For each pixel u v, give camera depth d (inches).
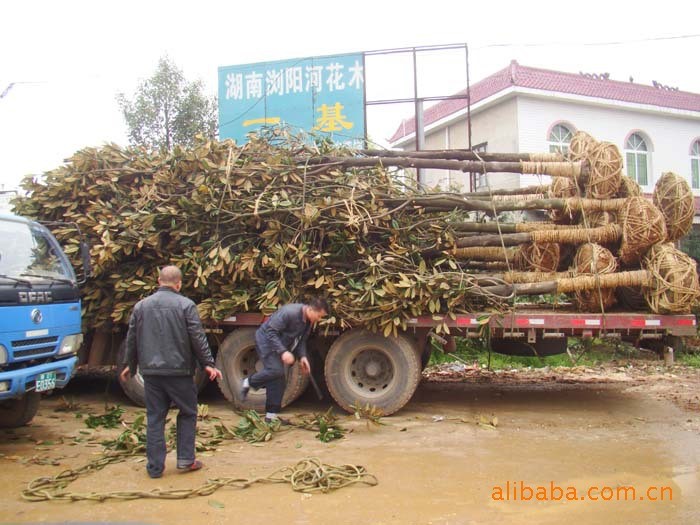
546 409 288.5
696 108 715.4
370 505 162.2
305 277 274.8
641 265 270.4
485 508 160.1
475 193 294.8
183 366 184.9
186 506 161.6
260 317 276.5
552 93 641.0
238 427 240.1
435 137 751.1
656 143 708.7
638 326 258.2
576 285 262.8
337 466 192.7
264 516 154.7
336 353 272.1
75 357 241.4
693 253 631.2
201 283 274.7
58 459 205.8
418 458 206.8
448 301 259.8
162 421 187.6
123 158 298.4
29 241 235.0
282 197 274.8
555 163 290.4
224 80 531.2
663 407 292.2
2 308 200.8
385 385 273.9
